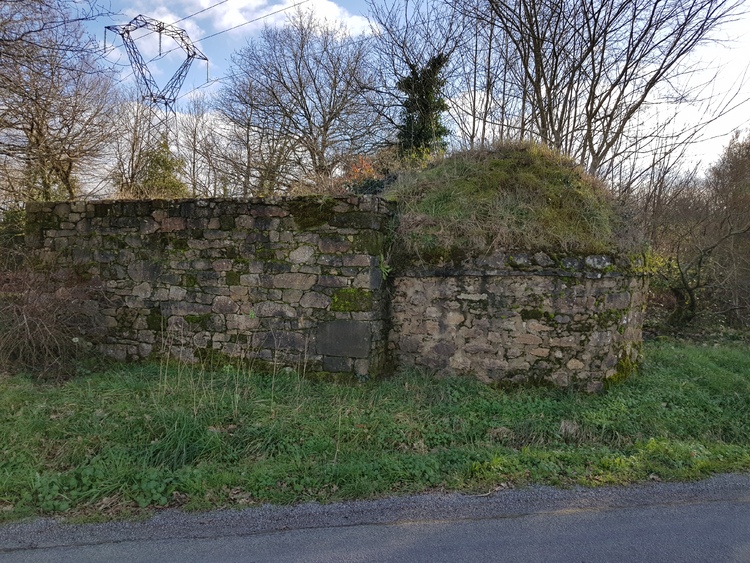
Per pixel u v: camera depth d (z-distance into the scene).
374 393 5.85
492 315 6.24
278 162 21.09
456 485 3.96
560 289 6.09
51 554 3.04
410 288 6.55
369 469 4.12
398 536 3.25
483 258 6.22
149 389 5.75
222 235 6.64
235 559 2.99
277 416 5.09
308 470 4.13
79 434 4.62
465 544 3.15
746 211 11.71
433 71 15.72
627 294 6.52
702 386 6.75
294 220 6.35
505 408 5.61
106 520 3.43
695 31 9.97
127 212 7.07
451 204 6.77
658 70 10.41
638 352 7.23
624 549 3.09
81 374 6.50
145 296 7.00
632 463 4.35
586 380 6.10
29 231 7.55
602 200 7.02
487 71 12.90
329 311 6.22
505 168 7.09
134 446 4.44
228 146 22.20
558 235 6.21
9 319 6.47
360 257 6.12
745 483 4.07
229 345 6.61
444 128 16.28
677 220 12.30
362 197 6.12
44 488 3.74
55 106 12.61
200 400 5.20
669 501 3.75
